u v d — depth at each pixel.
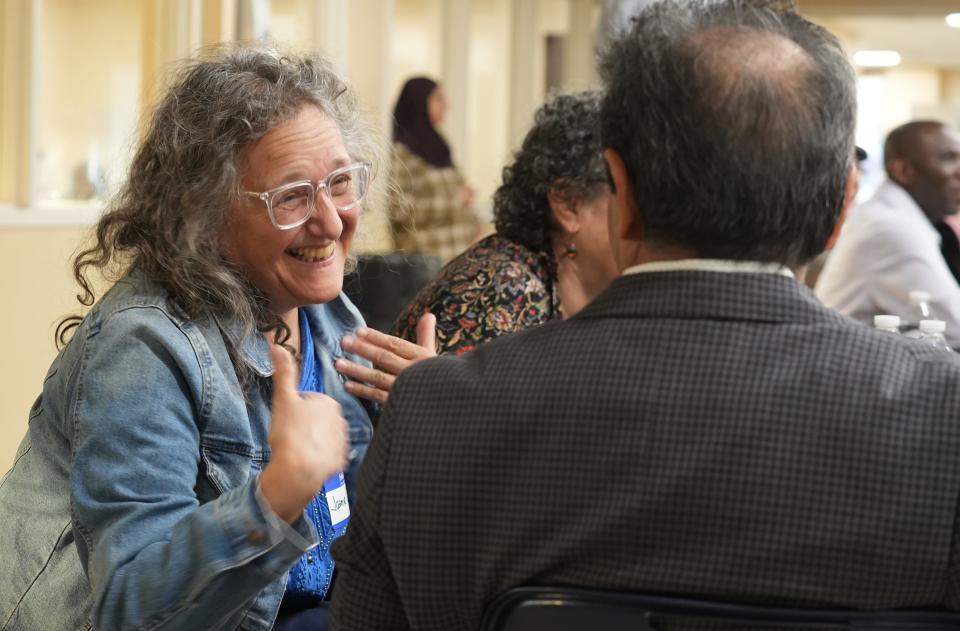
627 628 1.13
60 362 1.77
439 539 1.19
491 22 9.62
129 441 1.62
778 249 1.19
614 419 1.15
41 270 4.86
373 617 1.25
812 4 10.78
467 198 7.11
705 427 1.12
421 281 4.40
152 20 5.29
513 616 1.16
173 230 1.76
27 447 1.83
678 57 1.18
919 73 22.33
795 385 1.12
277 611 1.79
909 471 1.10
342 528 1.96
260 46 1.97
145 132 1.88
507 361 1.22
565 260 2.38
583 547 1.14
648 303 1.19
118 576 1.55
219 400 1.72
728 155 1.16
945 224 4.85
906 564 1.10
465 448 1.19
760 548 1.11
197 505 1.65
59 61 5.02
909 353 1.15
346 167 1.87
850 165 1.21
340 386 2.03
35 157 4.79
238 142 1.78
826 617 1.10
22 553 1.77
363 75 7.35
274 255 1.83
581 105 2.34
